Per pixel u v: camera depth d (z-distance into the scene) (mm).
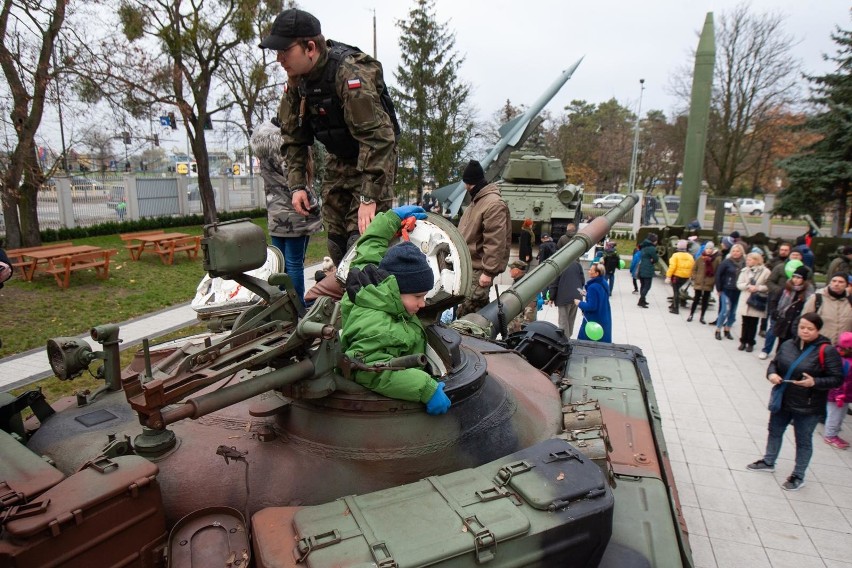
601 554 2896
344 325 3273
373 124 3840
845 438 8328
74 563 2248
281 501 2855
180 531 2557
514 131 17781
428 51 32062
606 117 61562
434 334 3580
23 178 19000
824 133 25422
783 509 6645
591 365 5621
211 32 23406
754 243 21453
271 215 6254
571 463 3012
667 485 3680
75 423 3385
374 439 3090
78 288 15516
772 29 34438
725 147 36656
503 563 2512
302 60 3752
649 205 33250
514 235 19750
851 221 25844
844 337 7734
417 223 3922
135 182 24984
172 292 15992
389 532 2475
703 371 11109
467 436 3322
